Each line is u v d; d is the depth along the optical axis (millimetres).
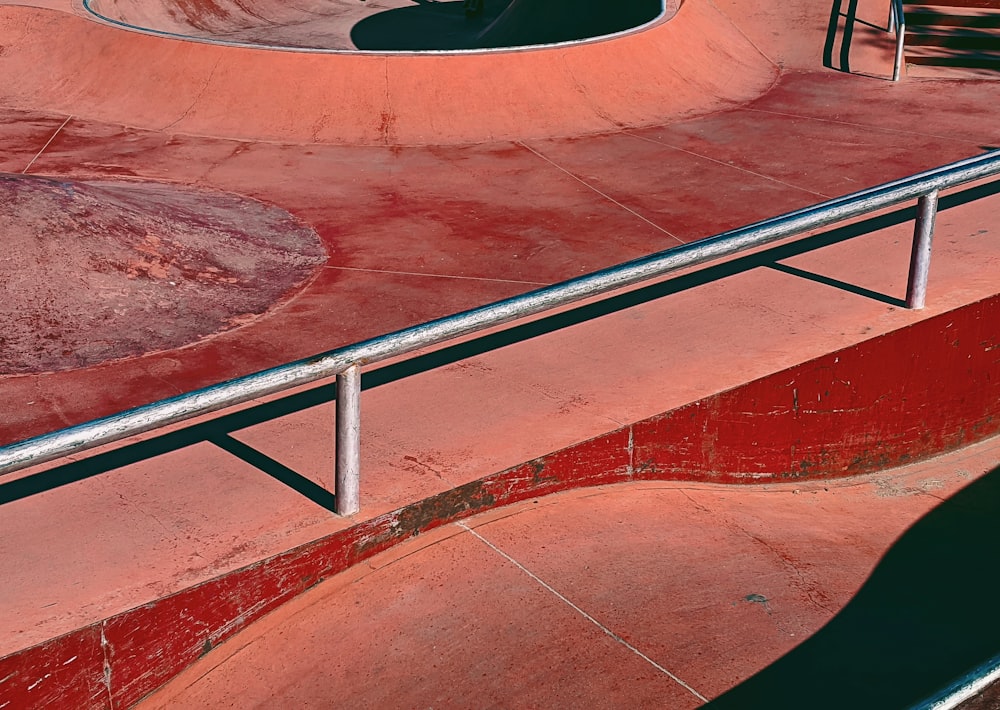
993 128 11031
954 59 13453
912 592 3920
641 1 14414
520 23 16688
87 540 3197
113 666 2885
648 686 3139
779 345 4543
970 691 2193
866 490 4754
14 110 11602
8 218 6297
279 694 3004
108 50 12102
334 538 3299
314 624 3234
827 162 9977
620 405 4094
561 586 3486
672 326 4773
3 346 5652
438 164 9961
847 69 13391
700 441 4258
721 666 3273
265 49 11344
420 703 3000
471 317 3213
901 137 10781
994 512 4641
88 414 4988
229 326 6156
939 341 4828
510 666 3152
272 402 4219
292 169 9734
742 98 12406
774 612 3598
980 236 5766
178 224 7207
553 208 8648
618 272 3502
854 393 4645
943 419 5035
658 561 3719
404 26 19000
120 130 11000
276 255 7395
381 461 3689
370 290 6789
